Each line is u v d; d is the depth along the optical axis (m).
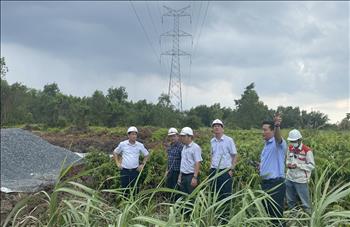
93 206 5.23
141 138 28.53
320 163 11.76
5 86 55.38
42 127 46.00
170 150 11.27
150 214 5.51
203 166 12.58
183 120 52.19
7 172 20.33
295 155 9.22
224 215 5.83
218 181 9.40
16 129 24.81
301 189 9.14
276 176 8.38
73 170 14.52
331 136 15.09
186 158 10.32
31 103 67.31
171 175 11.15
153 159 13.02
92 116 54.44
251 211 5.80
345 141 14.06
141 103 61.75
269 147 8.55
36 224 5.72
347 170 11.21
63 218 5.31
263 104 50.06
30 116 59.91
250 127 48.84
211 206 5.14
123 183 11.65
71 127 41.62
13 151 22.16
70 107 60.53
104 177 13.02
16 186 16.61
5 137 23.25
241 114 49.72
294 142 9.19
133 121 54.28
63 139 32.09
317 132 15.86
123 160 11.66
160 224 4.76
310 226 5.02
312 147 13.59
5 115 55.12
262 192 5.60
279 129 8.45
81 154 25.78
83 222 5.17
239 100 50.50
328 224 5.29
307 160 9.15
